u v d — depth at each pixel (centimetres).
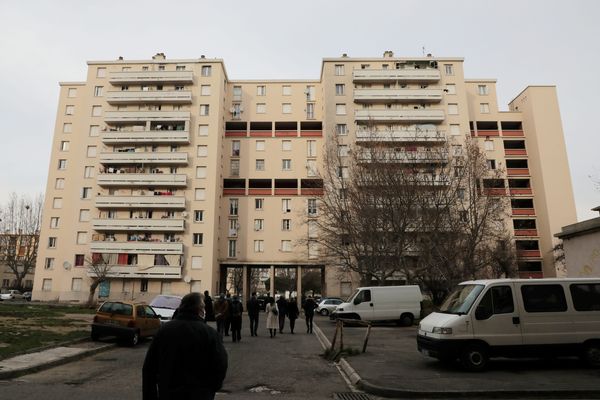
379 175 2930
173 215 4866
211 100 5162
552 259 5297
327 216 3319
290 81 5550
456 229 2638
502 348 997
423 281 2953
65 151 5328
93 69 5334
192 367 349
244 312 4531
